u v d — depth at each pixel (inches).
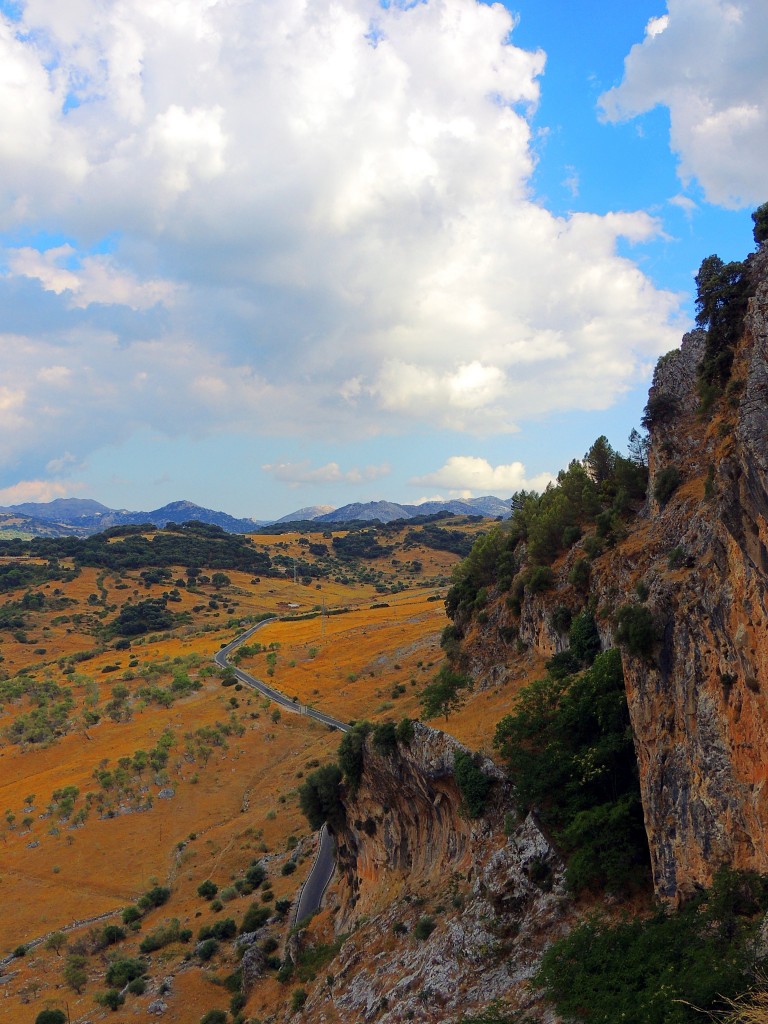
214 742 4995.1
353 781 2397.9
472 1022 1220.5
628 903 1284.4
